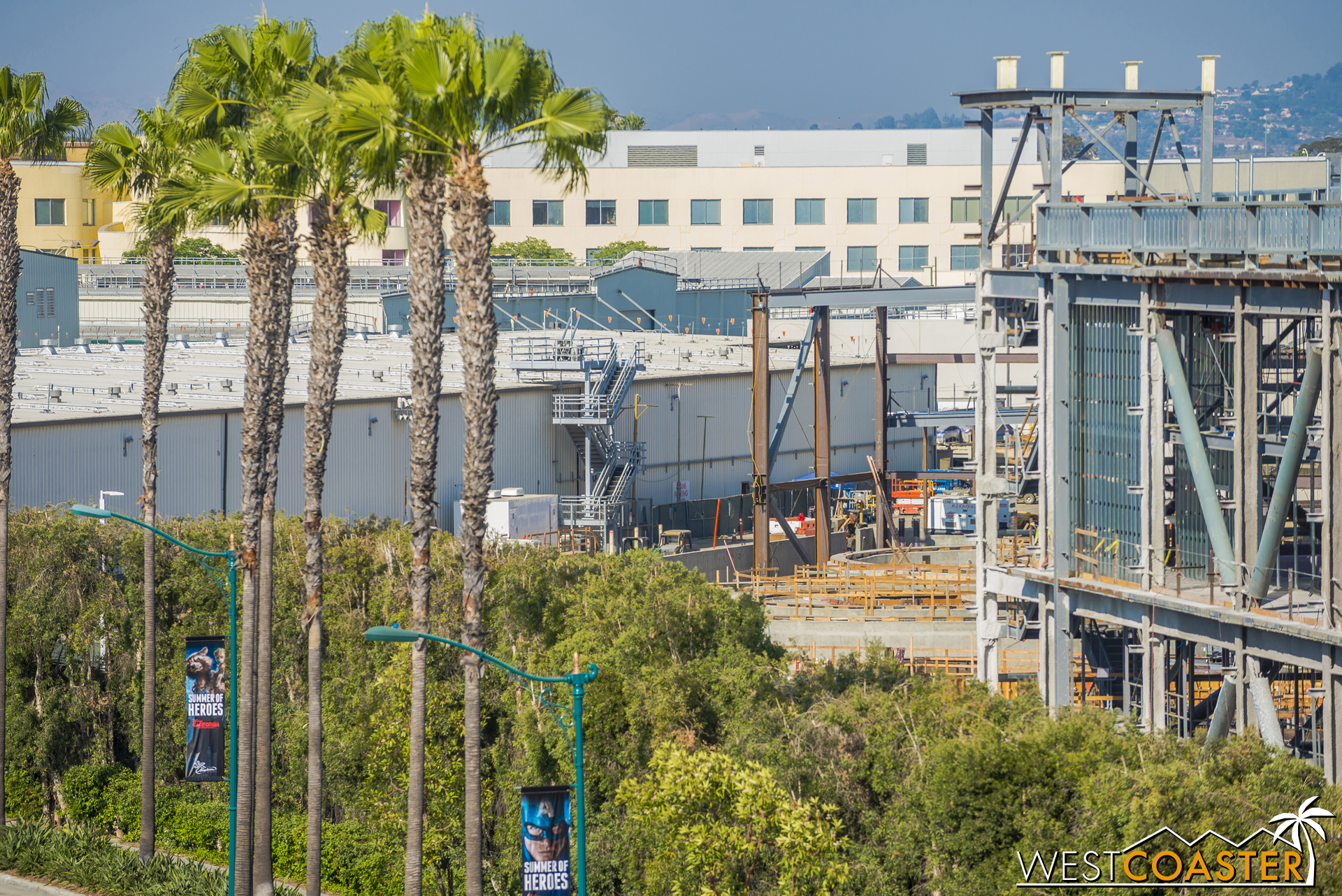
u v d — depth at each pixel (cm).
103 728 14625
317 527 11100
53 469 17500
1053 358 12681
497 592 12719
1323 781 8319
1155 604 11412
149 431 13125
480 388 8838
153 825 13050
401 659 11731
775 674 10850
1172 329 11525
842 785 8944
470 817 8956
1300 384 12100
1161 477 11656
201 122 11994
